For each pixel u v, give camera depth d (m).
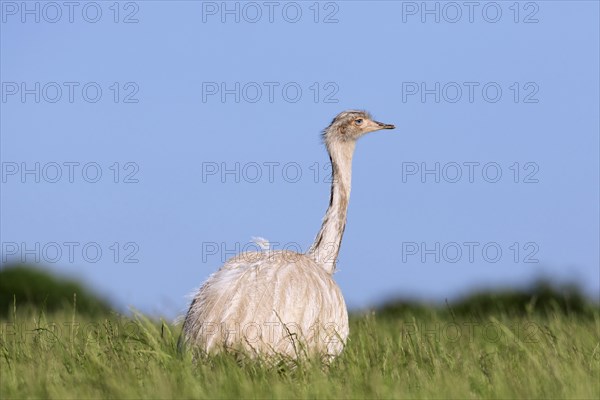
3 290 53.09
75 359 23.59
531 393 20.67
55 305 51.78
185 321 23.64
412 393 21.08
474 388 21.53
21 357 23.84
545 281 46.81
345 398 20.28
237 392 20.28
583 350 25.97
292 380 21.67
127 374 21.59
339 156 29.38
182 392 20.33
